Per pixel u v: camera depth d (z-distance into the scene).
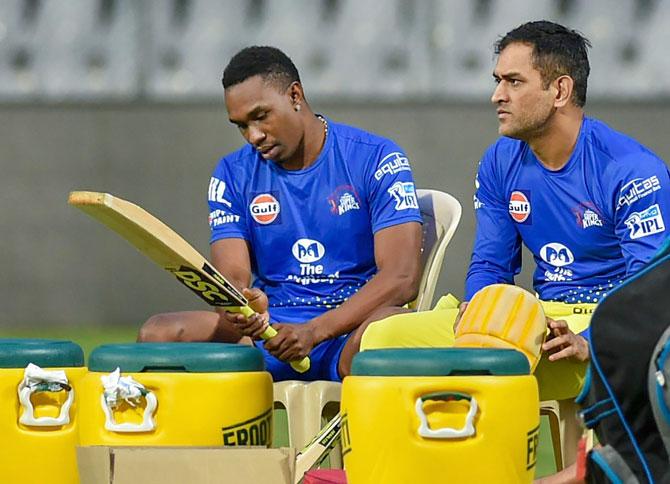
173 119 37.41
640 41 37.22
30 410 12.10
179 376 11.50
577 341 12.70
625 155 14.09
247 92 14.74
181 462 10.77
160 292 36.88
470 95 37.47
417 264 14.97
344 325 14.29
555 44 14.11
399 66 37.59
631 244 13.90
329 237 15.34
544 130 14.24
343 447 10.95
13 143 37.34
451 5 37.50
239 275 15.31
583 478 9.66
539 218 14.73
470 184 37.38
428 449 10.40
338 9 37.69
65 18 37.91
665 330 9.06
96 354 11.71
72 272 37.06
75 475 12.30
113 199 11.79
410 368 10.45
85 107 37.44
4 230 37.19
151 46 37.81
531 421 10.68
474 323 12.48
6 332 35.69
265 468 10.80
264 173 15.55
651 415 9.15
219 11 37.81
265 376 12.02
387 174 15.20
